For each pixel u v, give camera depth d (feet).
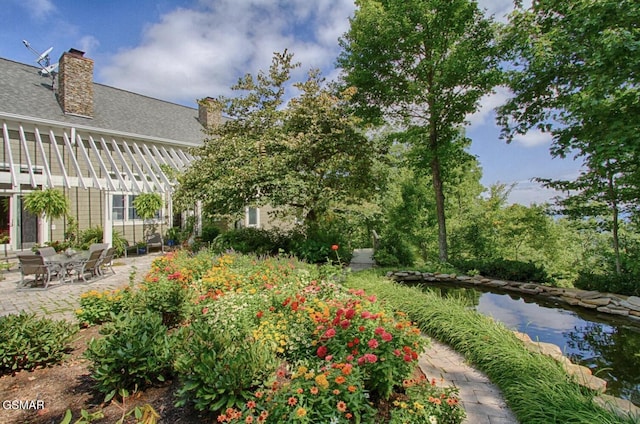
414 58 32.91
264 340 10.27
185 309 13.80
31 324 11.29
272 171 26.07
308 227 33.47
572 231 34.27
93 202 39.60
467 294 25.09
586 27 18.19
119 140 40.81
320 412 6.98
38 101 35.94
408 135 33.76
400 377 9.07
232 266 20.42
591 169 24.62
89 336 13.16
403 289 19.60
